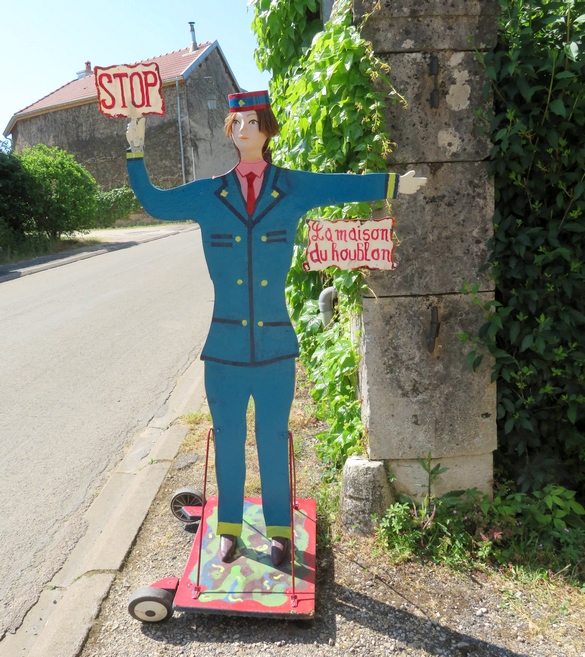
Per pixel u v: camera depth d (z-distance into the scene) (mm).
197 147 26109
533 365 3025
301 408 4848
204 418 4879
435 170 2898
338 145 2998
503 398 3104
